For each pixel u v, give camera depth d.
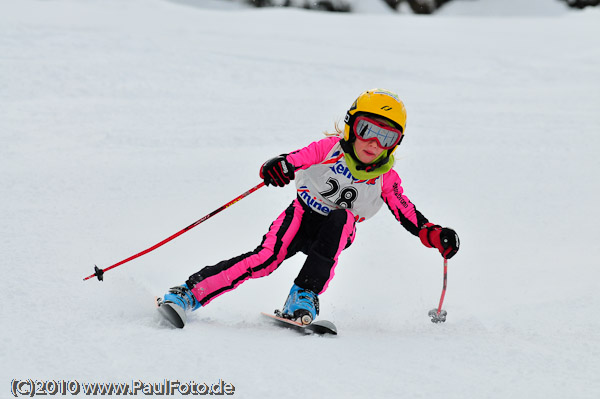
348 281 9.39
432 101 24.47
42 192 11.80
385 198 7.87
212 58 26.72
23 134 15.94
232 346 5.91
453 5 63.53
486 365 5.93
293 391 5.11
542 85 28.67
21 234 9.50
